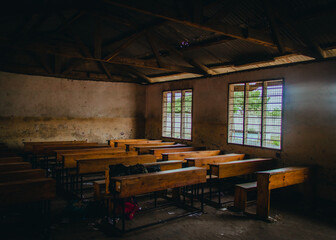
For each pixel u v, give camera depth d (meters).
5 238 3.94
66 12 7.33
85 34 8.84
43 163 8.10
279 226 4.76
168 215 5.18
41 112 10.11
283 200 6.38
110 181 4.76
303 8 4.92
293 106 6.63
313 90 6.24
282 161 6.82
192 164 6.28
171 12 4.07
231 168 5.95
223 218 5.09
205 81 9.28
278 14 4.87
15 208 4.92
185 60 8.52
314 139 6.20
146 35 7.21
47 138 10.26
